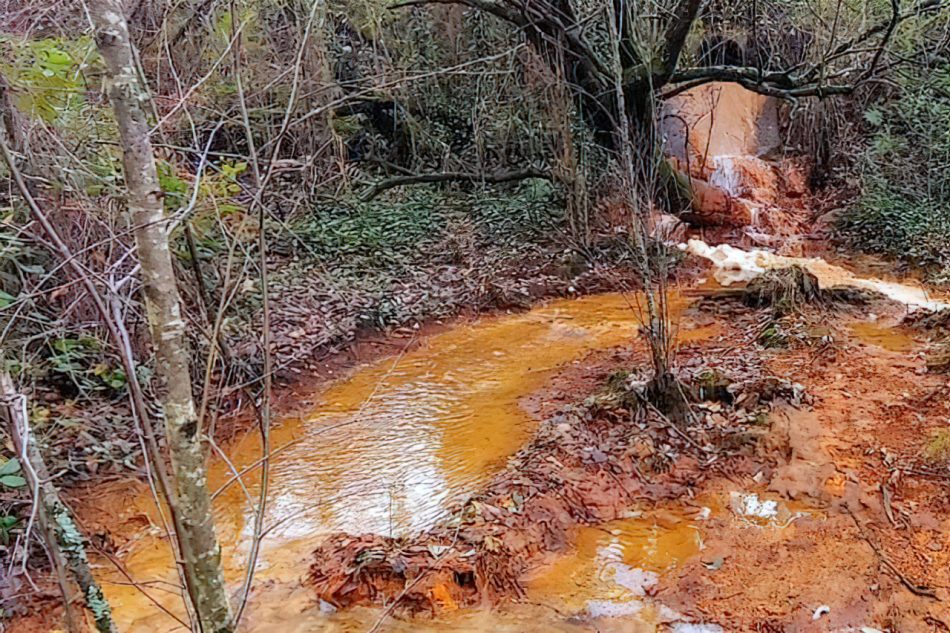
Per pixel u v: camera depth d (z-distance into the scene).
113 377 4.24
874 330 6.18
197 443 1.63
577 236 8.59
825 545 3.24
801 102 11.17
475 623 2.85
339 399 5.33
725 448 4.09
